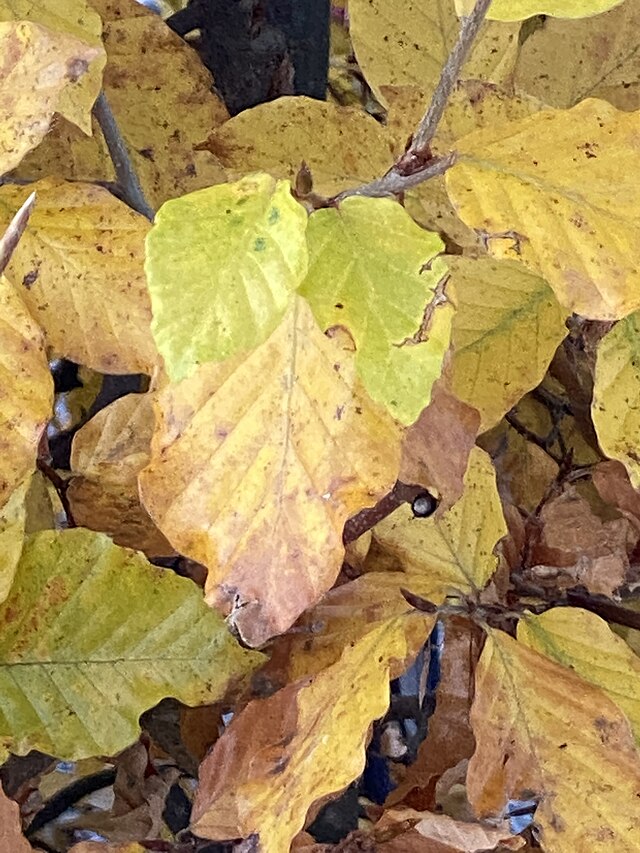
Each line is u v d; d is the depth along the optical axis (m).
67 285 0.21
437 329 0.19
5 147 0.17
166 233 0.17
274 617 0.20
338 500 0.20
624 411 0.26
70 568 0.27
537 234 0.21
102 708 0.27
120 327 0.22
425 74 0.28
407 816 0.27
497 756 0.28
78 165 0.27
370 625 0.28
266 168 0.26
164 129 0.27
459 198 0.21
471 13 0.18
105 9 0.27
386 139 0.26
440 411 0.25
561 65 0.30
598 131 0.21
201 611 0.28
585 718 0.28
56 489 0.29
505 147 0.21
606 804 0.27
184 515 0.20
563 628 0.30
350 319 0.18
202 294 0.17
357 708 0.26
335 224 0.19
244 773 0.25
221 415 0.20
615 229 0.21
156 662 0.28
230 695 0.28
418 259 0.19
